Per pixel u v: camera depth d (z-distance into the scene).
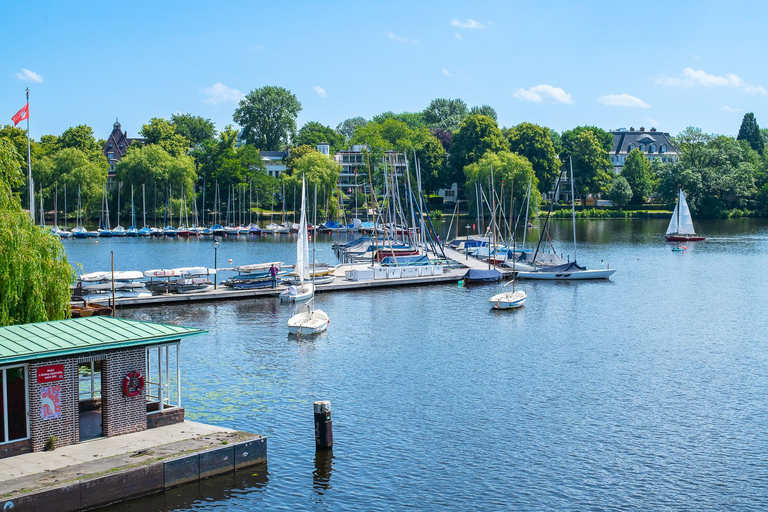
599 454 42.41
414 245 139.50
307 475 38.84
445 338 70.81
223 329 73.62
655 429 46.41
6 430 34.34
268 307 86.06
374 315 82.19
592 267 130.12
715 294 99.81
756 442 44.50
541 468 40.44
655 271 124.56
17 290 44.97
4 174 48.44
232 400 50.75
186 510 34.56
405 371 58.69
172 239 191.00
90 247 167.88
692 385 55.88
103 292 86.06
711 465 41.12
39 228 48.50
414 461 41.00
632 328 76.62
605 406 50.72
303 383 55.03
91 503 32.31
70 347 35.38
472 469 40.16
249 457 37.84
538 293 99.75
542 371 59.25
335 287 99.25
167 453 35.41
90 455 34.84
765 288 105.44
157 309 84.12
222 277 116.56
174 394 51.84
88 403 41.31
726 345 69.12
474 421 47.41
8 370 36.62
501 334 72.94
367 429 45.66
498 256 131.50
